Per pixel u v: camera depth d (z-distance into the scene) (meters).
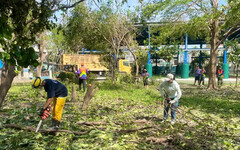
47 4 3.31
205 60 45.12
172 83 6.09
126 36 20.33
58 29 5.31
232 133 5.18
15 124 5.21
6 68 3.57
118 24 18.17
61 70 22.50
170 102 6.01
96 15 17.22
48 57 29.80
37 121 6.01
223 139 4.62
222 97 12.92
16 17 2.97
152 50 20.27
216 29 15.12
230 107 9.31
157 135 4.79
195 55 45.03
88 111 7.86
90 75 21.31
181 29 17.47
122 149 3.95
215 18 13.16
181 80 29.02
